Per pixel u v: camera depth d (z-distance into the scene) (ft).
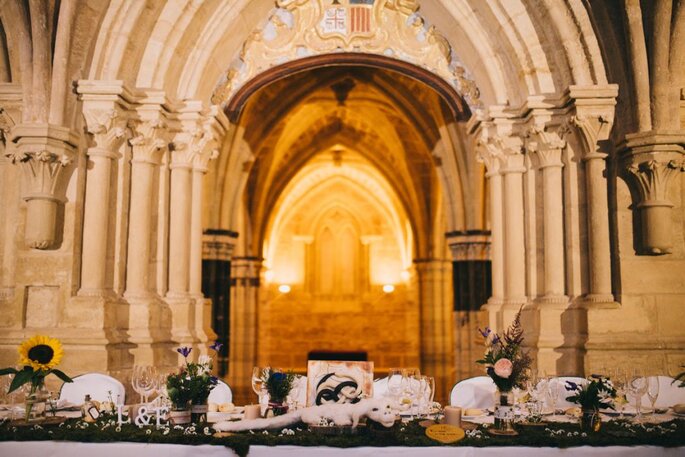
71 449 12.37
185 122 24.95
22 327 21.84
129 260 23.49
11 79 23.13
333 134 59.82
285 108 45.24
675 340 21.85
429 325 61.52
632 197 22.62
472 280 44.68
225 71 27.50
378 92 45.65
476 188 44.19
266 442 12.18
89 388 18.21
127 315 22.88
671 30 21.65
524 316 23.84
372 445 12.18
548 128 23.72
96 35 22.71
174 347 23.82
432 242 61.31
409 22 27.81
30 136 20.97
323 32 27.81
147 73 23.97
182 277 24.93
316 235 77.56
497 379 13.44
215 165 42.68
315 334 75.61
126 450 12.30
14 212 23.15
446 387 46.26
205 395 13.92
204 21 25.16
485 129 25.41
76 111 22.29
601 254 22.48
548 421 14.29
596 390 13.05
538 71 23.95
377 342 75.00
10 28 22.44
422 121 45.60
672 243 22.30
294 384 14.35
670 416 15.17
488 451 12.15
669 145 21.47
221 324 43.24
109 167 22.90
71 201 22.24
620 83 22.67
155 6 23.66
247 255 59.06
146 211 23.84
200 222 25.98
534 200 24.61
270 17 27.81
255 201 57.88
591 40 22.75
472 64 26.30
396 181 62.34
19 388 14.70
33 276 21.99
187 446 12.19
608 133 22.72
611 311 22.04
